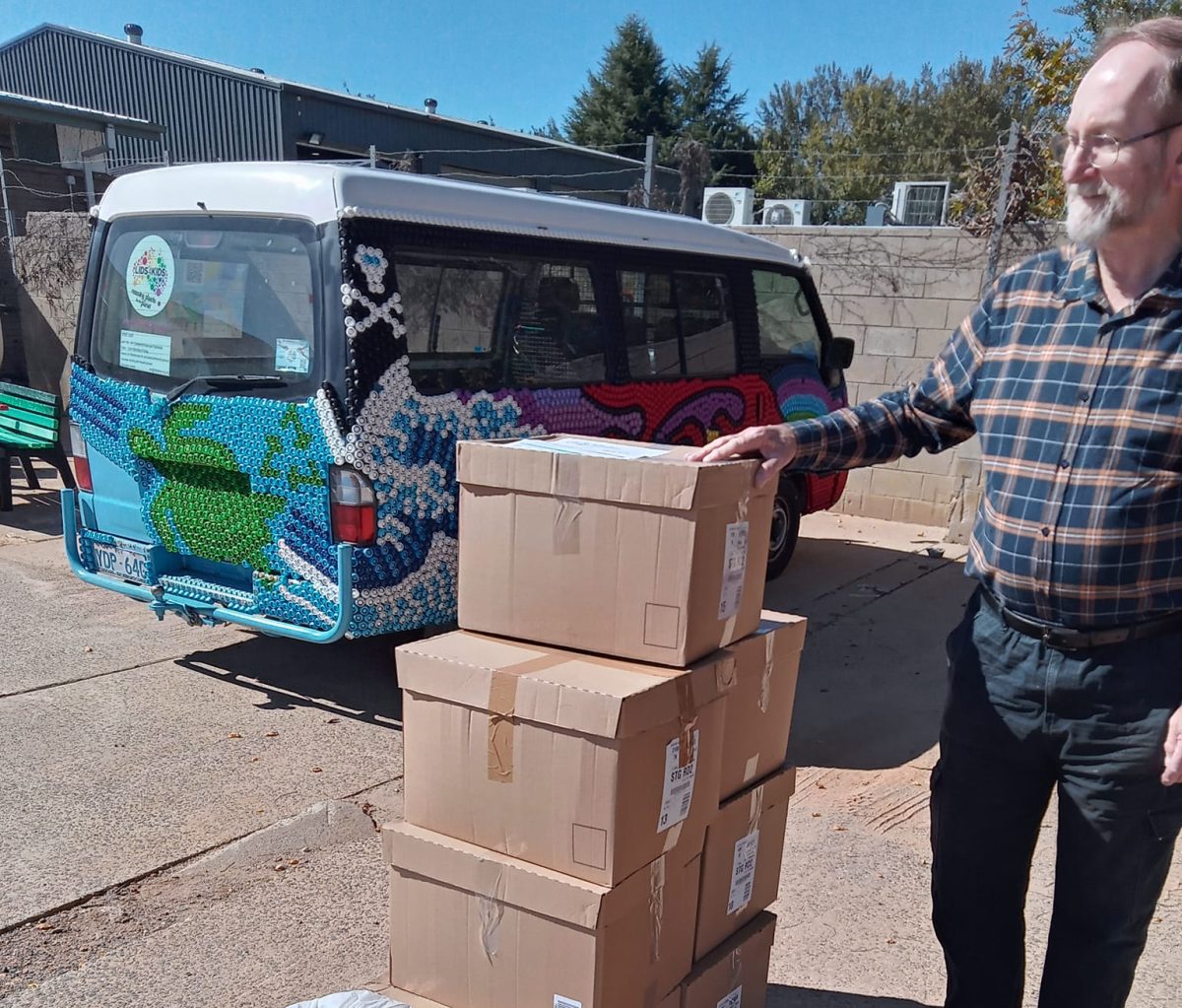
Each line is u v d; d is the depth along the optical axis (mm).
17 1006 2500
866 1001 2592
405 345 3773
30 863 3115
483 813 1956
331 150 21078
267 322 3836
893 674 4961
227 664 4809
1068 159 1823
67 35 23688
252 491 3943
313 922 2877
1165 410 1768
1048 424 1895
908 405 2225
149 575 4375
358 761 3867
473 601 2141
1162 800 1912
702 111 49812
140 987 2586
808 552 7324
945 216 10430
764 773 2318
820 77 58688
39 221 9719
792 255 6246
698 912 2143
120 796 3547
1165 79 1686
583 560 1986
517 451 2031
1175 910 3018
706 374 5410
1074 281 1911
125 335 4340
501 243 4160
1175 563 1830
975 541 2104
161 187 4215
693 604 1905
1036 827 2172
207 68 21219
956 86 47156
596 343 4664
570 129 51500
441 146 22781
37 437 7441
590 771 1800
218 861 3168
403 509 3807
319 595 3836
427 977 2080
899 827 3486
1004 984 2273
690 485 1842
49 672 4645
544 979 1909
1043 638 1940
